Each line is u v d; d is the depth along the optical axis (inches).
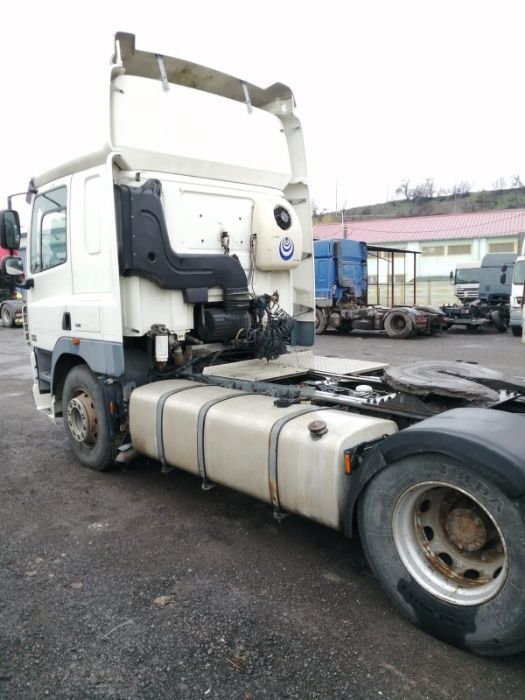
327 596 120.0
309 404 147.4
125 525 156.8
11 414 299.6
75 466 207.6
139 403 172.1
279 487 128.3
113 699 91.4
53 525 157.8
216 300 194.4
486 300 790.5
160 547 143.3
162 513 164.2
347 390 161.2
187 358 193.3
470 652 100.2
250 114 206.5
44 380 235.5
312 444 120.7
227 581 126.4
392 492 107.0
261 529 152.9
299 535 148.9
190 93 189.2
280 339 205.0
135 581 127.0
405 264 1440.7
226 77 199.9
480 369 157.1
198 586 124.5
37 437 252.1
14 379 416.5
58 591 123.3
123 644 104.9
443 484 99.0
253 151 205.9
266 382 178.1
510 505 90.5
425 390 134.9
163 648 103.5
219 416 144.4
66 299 203.6
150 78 186.5
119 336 174.7
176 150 183.2
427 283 1277.1
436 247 1408.7
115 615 114.0
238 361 208.2
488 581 99.5
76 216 192.2
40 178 214.2
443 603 101.3
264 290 210.8
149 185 172.9
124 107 173.8
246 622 111.0
